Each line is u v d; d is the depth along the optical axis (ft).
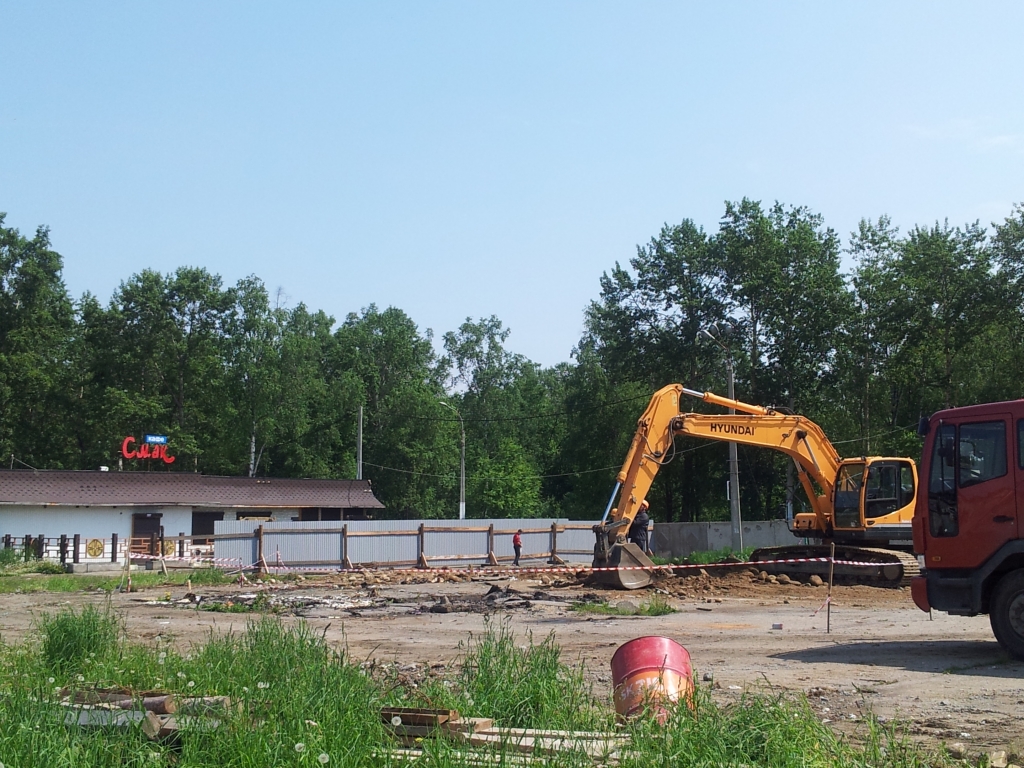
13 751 21.13
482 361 297.12
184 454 225.35
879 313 180.24
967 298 171.12
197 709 23.99
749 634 50.26
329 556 119.03
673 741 20.93
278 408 232.94
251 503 167.22
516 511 241.14
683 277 195.62
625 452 208.64
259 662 31.55
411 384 254.68
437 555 127.54
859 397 185.26
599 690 33.12
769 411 89.40
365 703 25.31
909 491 85.71
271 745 21.93
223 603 69.31
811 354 182.70
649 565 81.10
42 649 37.27
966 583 40.45
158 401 222.89
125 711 23.48
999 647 43.70
